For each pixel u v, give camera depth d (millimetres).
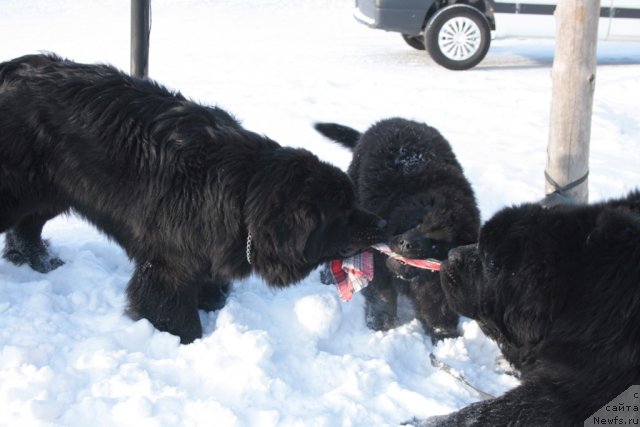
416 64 10047
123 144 4957
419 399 4406
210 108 5246
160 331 5023
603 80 9148
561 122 5582
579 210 3715
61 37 11227
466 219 5227
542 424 3543
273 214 4750
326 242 5012
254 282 5500
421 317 5289
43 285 5191
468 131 7477
